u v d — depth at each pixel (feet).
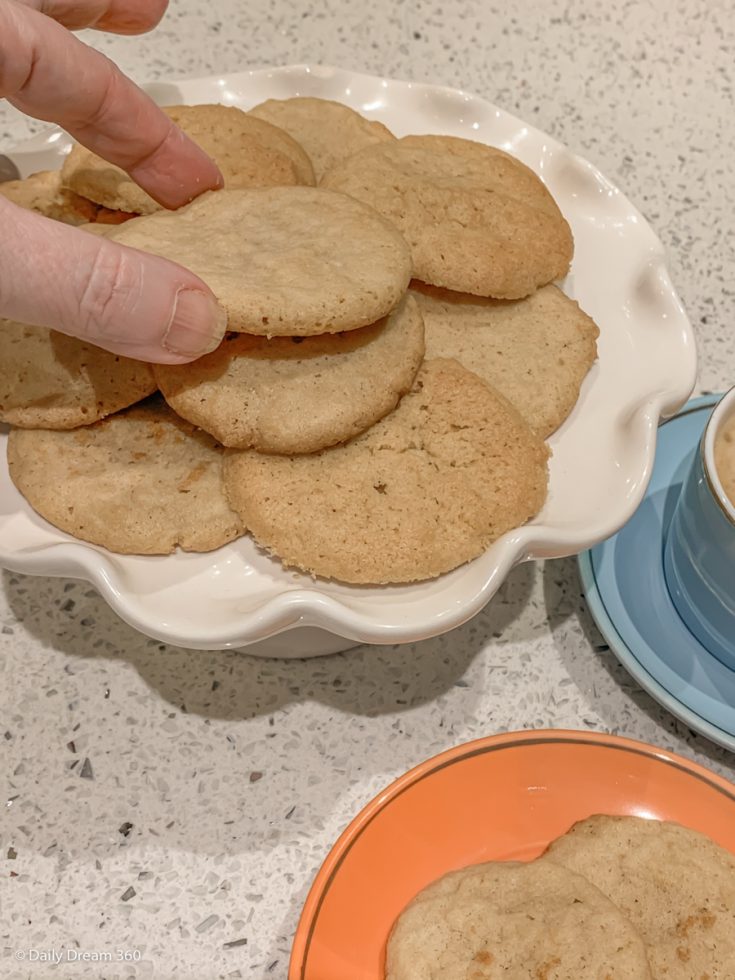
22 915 1.87
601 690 2.19
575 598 2.31
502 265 1.91
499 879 1.76
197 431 1.83
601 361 2.02
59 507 1.68
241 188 1.92
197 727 2.10
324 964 1.68
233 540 1.70
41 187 2.10
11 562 1.59
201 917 1.88
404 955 1.66
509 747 1.92
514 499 1.67
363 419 1.67
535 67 3.45
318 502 1.64
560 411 1.89
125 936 1.85
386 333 1.76
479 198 2.02
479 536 1.64
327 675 2.19
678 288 2.91
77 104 1.73
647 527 2.31
